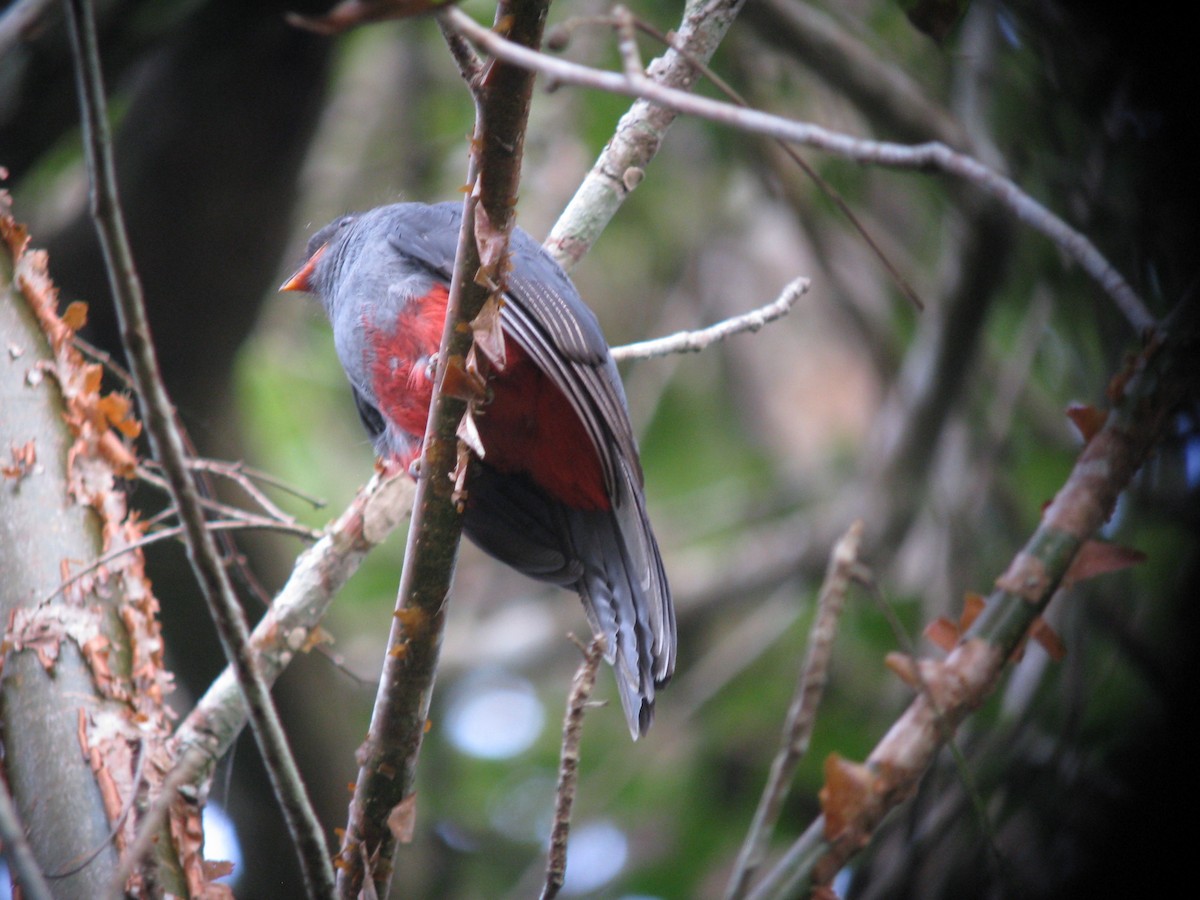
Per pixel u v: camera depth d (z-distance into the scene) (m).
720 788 14.78
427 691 6.06
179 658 11.89
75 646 6.38
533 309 7.34
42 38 10.64
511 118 5.45
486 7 12.68
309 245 10.54
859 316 15.09
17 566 6.48
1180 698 9.39
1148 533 10.09
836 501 15.66
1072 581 5.91
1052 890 8.45
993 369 14.73
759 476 17.36
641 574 7.60
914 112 13.28
